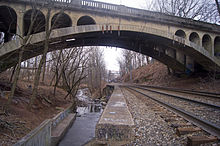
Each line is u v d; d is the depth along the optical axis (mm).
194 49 21375
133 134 3475
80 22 20203
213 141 3336
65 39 15984
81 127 10125
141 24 19234
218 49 25281
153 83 35781
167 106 7824
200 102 8539
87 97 30062
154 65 48125
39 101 11039
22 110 7910
